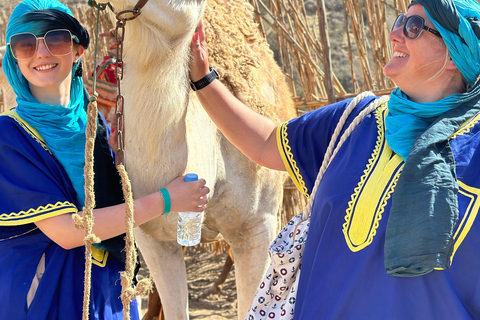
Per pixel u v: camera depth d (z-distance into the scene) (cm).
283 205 515
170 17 192
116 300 215
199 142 253
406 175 167
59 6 212
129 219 189
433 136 169
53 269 202
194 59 220
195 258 647
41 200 195
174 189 208
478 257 161
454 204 162
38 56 198
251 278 301
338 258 178
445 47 180
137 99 208
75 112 212
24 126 201
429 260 159
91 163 184
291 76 535
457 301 162
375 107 197
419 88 188
